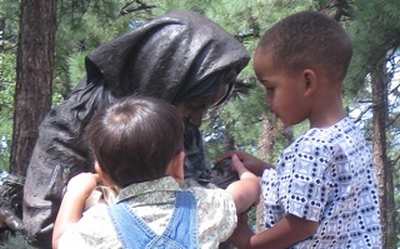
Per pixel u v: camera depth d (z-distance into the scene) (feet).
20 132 22.95
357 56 28.63
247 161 9.78
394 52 30.25
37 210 9.39
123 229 7.57
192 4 35.63
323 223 8.46
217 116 42.32
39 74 23.49
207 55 9.46
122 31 37.04
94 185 8.29
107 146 7.68
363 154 8.71
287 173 8.49
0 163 43.62
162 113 7.78
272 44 8.75
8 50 44.21
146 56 9.47
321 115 8.73
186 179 9.04
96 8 35.24
